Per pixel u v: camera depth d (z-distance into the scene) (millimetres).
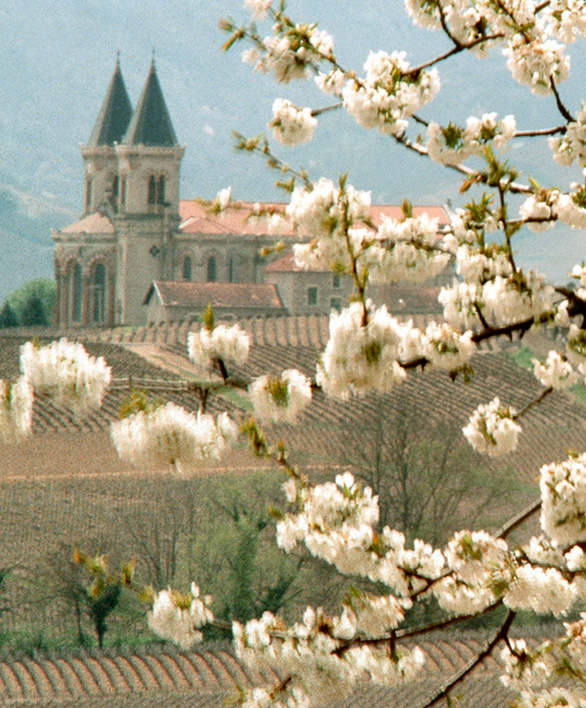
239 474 114250
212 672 86812
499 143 17250
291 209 14688
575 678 15859
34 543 107812
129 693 84188
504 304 15852
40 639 94000
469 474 104000
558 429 157125
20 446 131750
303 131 16953
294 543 16375
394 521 105312
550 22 18656
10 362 184250
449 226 17797
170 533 110500
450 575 16125
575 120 18031
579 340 16266
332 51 17094
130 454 13742
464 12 17984
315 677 15328
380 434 107562
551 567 15484
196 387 14492
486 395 164625
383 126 16922
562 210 17422
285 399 14344
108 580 15328
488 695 79062
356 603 15883
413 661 15609
